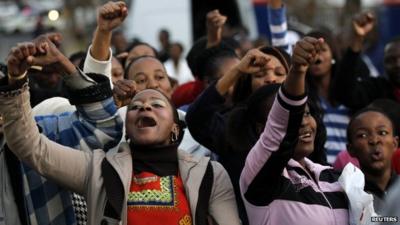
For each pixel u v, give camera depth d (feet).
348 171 21.90
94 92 22.16
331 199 21.70
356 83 33.14
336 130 32.91
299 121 20.29
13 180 22.06
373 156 25.86
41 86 32.96
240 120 22.94
